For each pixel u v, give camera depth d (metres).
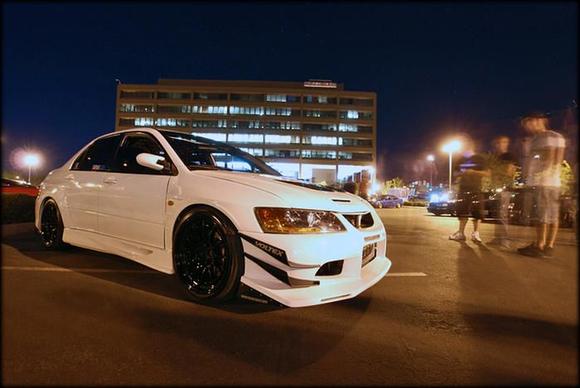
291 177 4.06
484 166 7.15
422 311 3.02
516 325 2.73
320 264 2.61
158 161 3.32
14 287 3.21
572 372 2.07
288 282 2.56
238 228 2.71
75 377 1.88
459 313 2.99
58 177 4.45
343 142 74.19
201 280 2.91
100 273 3.73
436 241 7.21
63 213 4.24
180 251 3.03
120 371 1.95
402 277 4.15
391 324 2.73
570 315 2.80
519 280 4.00
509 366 2.14
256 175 3.40
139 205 3.36
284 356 2.18
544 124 5.11
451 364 2.16
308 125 74.06
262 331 2.51
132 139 3.94
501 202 7.61
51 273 3.66
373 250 3.25
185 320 2.63
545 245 5.00
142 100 73.19
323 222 2.75
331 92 74.44
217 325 2.57
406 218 15.63
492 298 3.37
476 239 7.08
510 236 7.63
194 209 2.96
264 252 2.62
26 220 7.01
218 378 1.92
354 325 2.69
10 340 2.24
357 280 2.85
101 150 4.17
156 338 2.34
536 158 5.20
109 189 3.68
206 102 73.69
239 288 2.74
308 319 2.77
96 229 3.81
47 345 2.19
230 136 73.75
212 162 3.80
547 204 4.93
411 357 2.23
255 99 74.19
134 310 2.78
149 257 3.25
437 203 17.75
